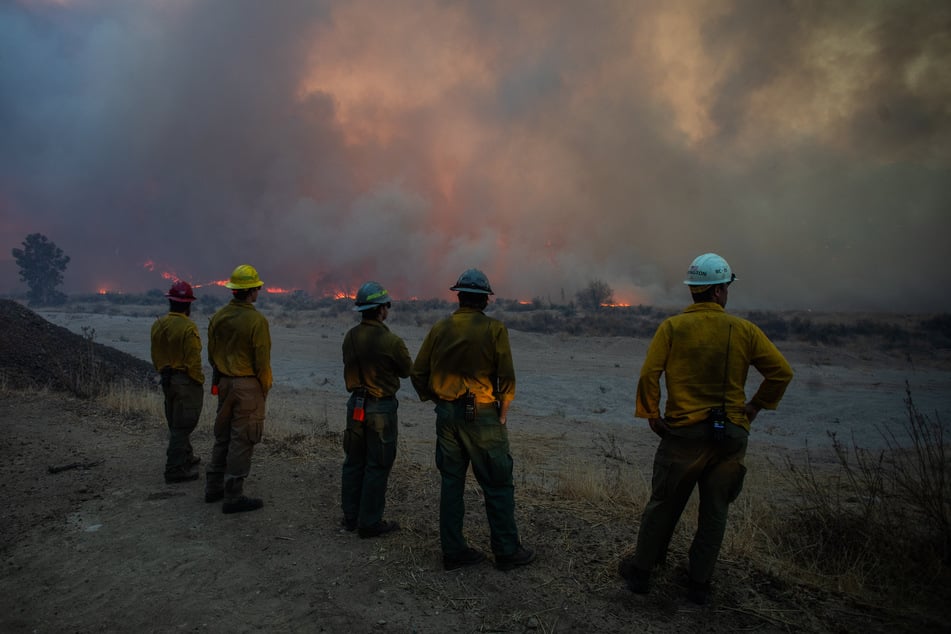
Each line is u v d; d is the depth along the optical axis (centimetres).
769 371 290
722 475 296
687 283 318
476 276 352
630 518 434
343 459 606
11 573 356
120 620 302
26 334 1144
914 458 656
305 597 319
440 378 345
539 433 982
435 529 412
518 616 296
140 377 1193
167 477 525
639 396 309
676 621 291
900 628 283
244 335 446
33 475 545
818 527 399
